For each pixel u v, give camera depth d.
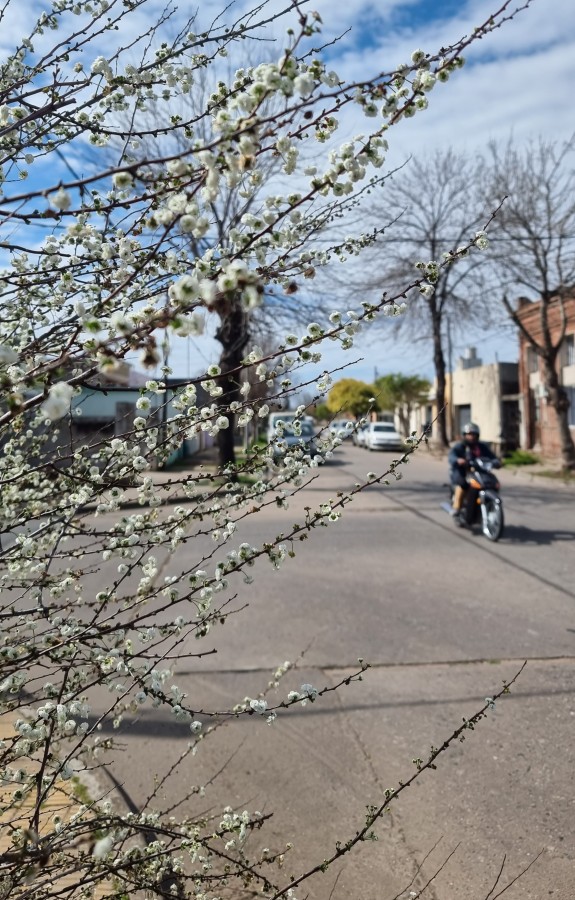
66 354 1.27
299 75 1.21
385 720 3.76
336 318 1.85
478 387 29.00
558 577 6.75
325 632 5.18
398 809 2.96
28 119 1.68
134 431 1.92
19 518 2.18
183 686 4.20
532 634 5.09
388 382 39.94
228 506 2.08
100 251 1.90
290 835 2.79
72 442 2.10
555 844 2.70
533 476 16.95
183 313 1.10
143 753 3.42
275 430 2.22
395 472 2.12
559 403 17.20
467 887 2.49
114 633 1.87
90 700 4.01
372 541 8.70
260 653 4.75
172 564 7.11
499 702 3.94
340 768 3.29
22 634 2.12
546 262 16.44
